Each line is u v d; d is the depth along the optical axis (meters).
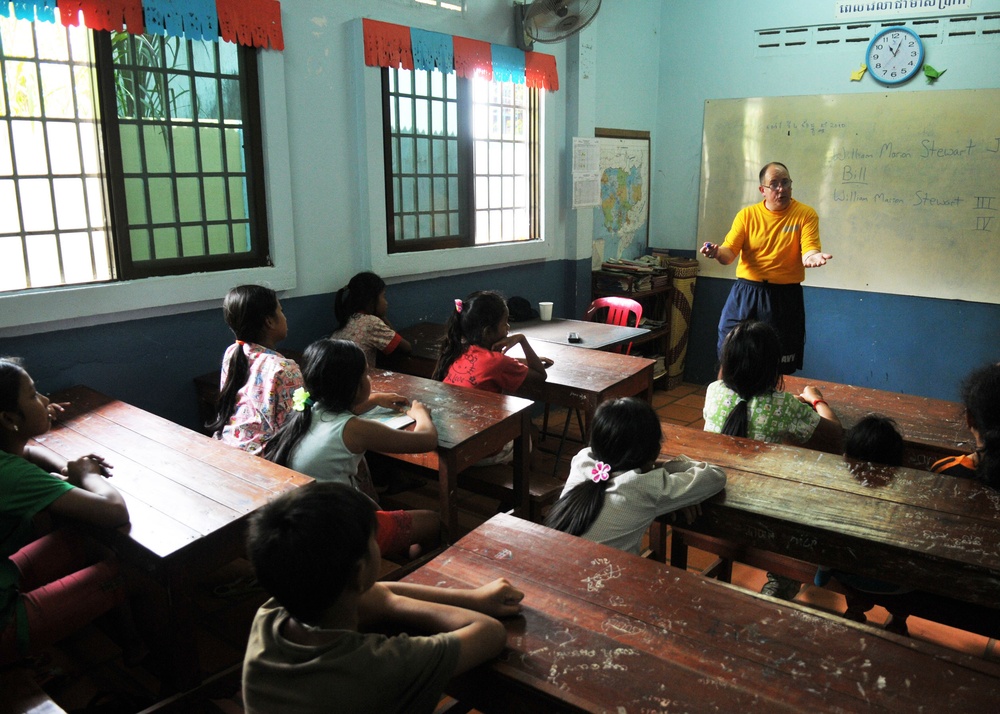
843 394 2.89
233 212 3.11
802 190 4.86
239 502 1.81
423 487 3.35
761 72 4.89
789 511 1.69
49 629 1.66
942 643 2.18
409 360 3.39
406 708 1.03
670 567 1.43
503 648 1.18
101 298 2.66
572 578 1.39
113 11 2.58
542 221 4.55
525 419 2.56
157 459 2.08
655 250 5.60
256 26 2.99
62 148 2.60
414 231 3.84
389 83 3.56
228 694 1.83
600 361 3.25
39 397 1.87
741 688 1.08
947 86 4.28
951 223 4.40
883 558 1.55
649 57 5.22
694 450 2.05
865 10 4.45
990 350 4.41
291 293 3.36
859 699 1.06
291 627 1.05
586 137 4.62
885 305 4.70
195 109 2.92
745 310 3.96
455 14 3.82
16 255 2.54
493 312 2.84
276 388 2.29
